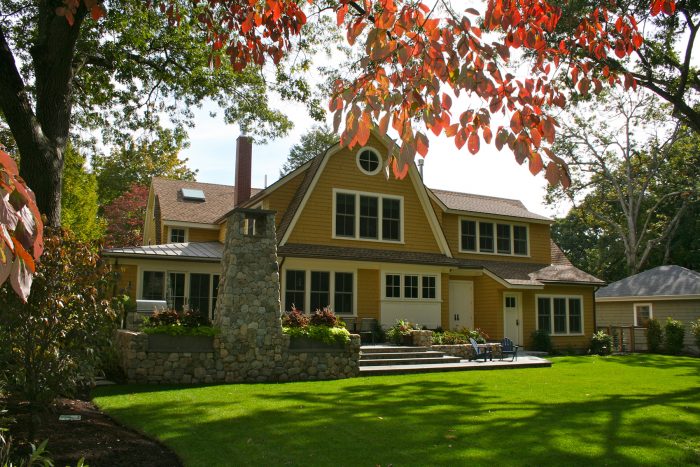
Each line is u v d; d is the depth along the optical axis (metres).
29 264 1.92
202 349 13.06
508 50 3.96
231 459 6.64
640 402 10.81
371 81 4.29
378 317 19.94
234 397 10.81
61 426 7.59
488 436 7.98
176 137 17.97
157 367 12.60
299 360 14.00
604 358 21.61
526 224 26.28
